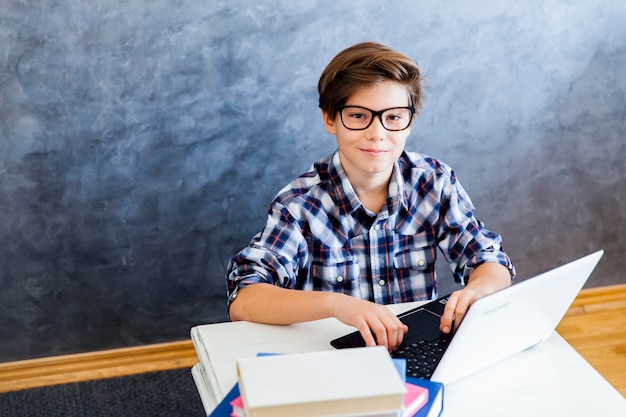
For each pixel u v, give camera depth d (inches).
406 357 48.2
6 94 77.5
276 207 62.0
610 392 45.9
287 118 83.6
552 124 89.9
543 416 43.8
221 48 79.9
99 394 86.0
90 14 76.5
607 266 98.7
